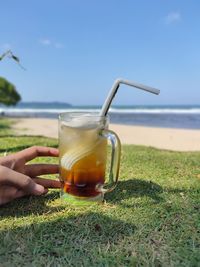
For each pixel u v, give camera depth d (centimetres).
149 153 66
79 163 31
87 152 31
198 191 37
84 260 23
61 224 28
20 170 34
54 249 25
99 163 31
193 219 30
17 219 29
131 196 35
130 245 25
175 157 60
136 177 43
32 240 26
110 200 34
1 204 31
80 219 29
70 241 26
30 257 24
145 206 32
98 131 31
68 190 32
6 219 29
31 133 186
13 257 24
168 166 51
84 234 27
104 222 29
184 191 37
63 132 31
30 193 32
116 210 31
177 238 27
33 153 35
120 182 40
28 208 32
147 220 29
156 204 33
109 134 31
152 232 27
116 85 32
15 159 33
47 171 36
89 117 31
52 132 199
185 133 194
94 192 32
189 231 28
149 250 25
